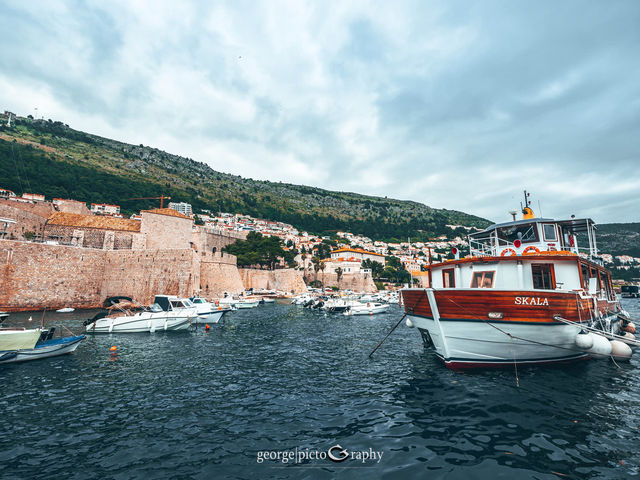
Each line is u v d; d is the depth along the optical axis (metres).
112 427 9.10
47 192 120.88
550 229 16.23
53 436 8.55
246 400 11.25
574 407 9.89
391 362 16.61
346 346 21.27
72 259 45.91
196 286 51.47
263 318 39.44
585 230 18.64
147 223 61.81
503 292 12.31
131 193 159.12
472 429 8.60
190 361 16.98
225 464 7.16
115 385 12.94
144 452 7.71
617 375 12.95
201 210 195.50
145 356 18.08
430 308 13.76
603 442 7.80
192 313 28.42
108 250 50.22
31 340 16.84
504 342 12.70
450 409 9.96
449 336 13.20
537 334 12.56
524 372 13.29
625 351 14.11
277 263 109.12
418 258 175.50
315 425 9.16
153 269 49.06
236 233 106.31
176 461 7.30
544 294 12.38
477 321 12.67
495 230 17.47
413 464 7.00
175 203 173.50
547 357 13.65
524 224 16.45
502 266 14.25
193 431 8.84
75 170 155.38
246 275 85.69
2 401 11.09
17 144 158.25
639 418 9.12
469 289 12.59
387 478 6.51
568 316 13.04
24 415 9.92
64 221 59.75
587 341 12.55
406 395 11.38
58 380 13.58
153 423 9.38
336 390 12.23
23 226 53.88
